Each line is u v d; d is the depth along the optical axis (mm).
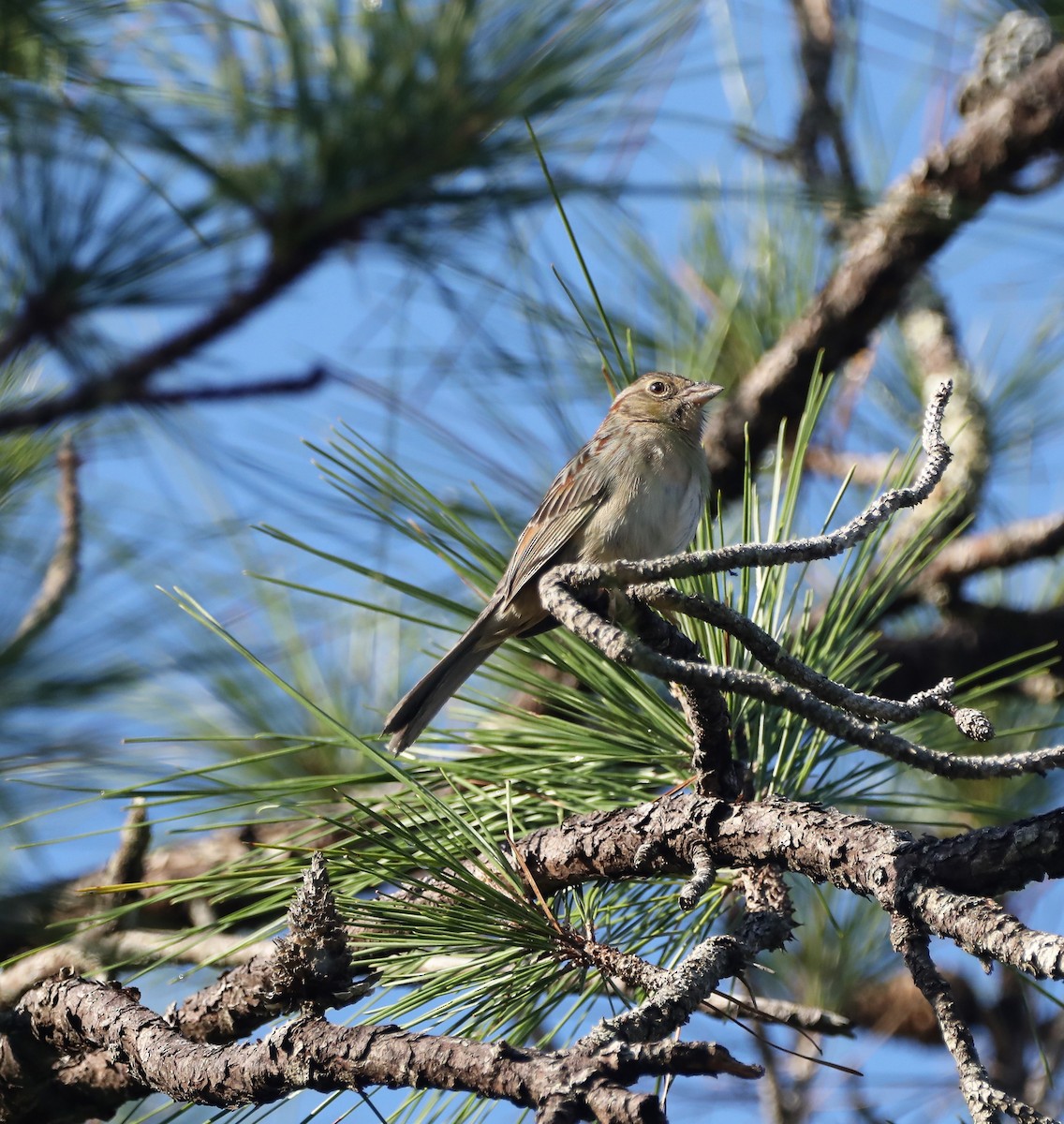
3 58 5168
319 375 5965
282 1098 4457
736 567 3801
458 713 5672
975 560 7793
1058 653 7875
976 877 3641
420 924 4277
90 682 5398
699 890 3896
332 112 5535
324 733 6438
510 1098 3268
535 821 5082
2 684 5270
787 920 3854
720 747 4500
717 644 5137
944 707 3732
